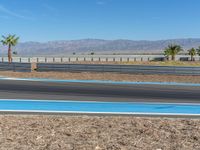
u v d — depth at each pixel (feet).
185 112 41.47
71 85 69.97
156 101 49.55
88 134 28.78
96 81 81.00
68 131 29.71
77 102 47.14
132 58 267.59
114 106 44.62
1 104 44.78
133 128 31.22
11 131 29.32
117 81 83.97
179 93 59.77
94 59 247.91
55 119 34.68
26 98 50.08
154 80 88.43
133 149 24.63
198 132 30.12
